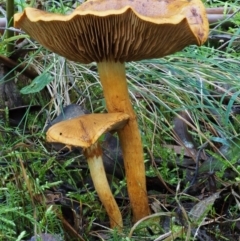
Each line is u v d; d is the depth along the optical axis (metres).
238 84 0.30
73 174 0.27
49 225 0.22
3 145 0.28
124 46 0.20
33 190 0.24
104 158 0.26
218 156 0.26
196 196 0.25
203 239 0.22
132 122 0.22
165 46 0.21
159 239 0.22
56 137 0.21
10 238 0.21
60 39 0.20
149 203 0.25
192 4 0.21
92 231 0.23
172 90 0.31
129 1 0.23
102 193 0.22
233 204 0.25
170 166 0.28
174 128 0.30
